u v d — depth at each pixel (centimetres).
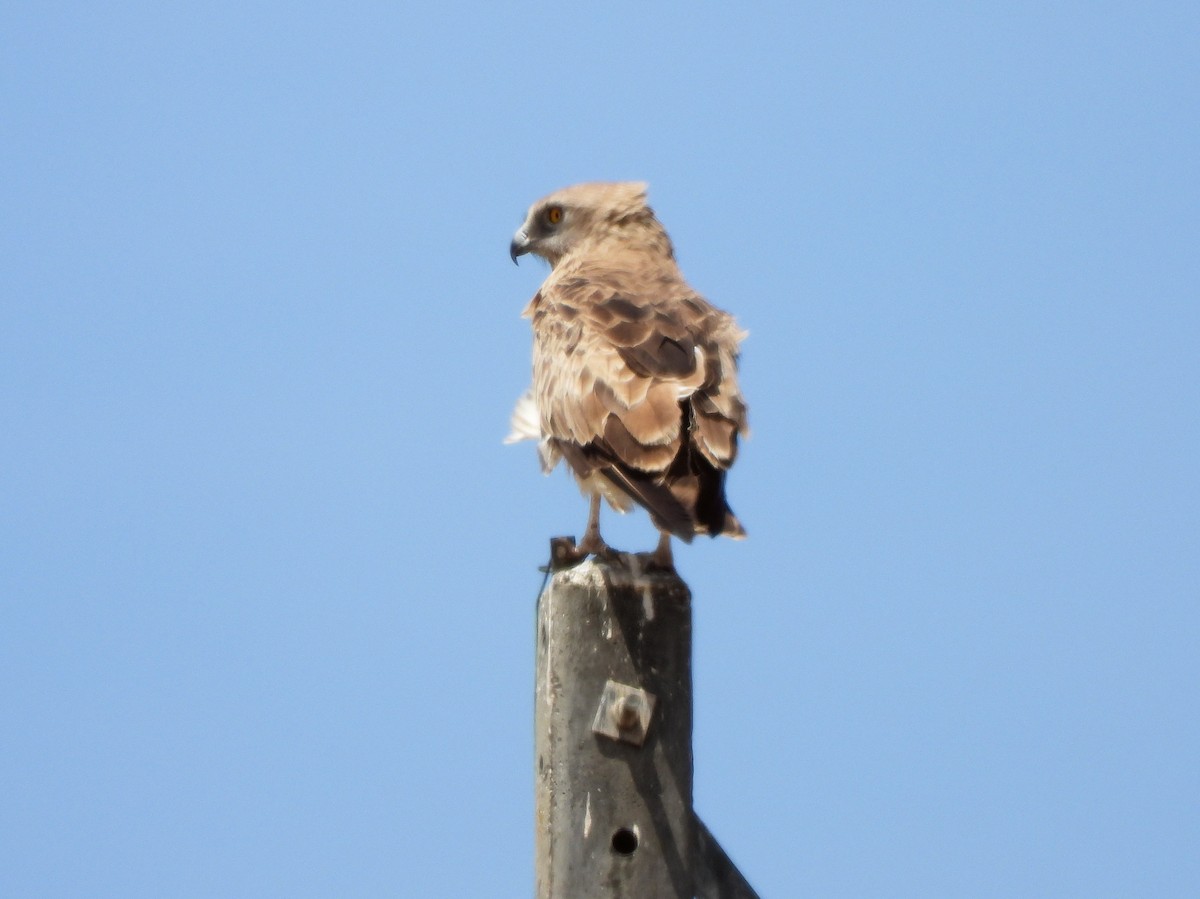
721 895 1070
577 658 1058
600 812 1048
